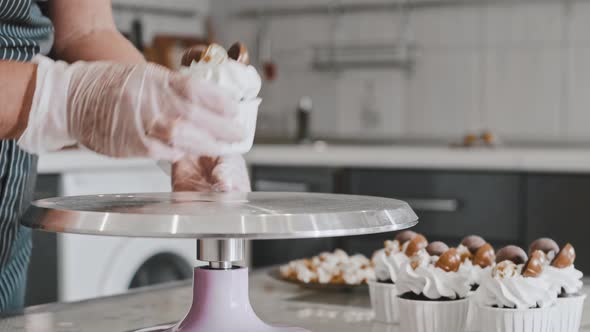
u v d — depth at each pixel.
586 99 3.30
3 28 0.98
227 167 0.91
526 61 3.39
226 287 0.75
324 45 3.75
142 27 3.63
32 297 2.28
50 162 2.35
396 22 3.61
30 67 0.72
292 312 0.95
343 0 3.70
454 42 3.50
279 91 3.85
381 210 0.69
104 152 0.70
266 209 0.66
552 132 3.35
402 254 0.94
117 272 2.42
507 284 0.80
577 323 0.84
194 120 0.67
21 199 1.10
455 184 2.76
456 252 0.87
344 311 0.96
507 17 3.41
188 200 0.75
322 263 1.13
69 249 2.33
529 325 0.79
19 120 0.71
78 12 1.14
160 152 0.68
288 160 3.04
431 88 3.55
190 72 0.74
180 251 2.62
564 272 0.84
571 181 2.61
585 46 3.29
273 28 3.85
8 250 1.09
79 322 0.87
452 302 0.83
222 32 3.94
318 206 0.70
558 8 3.33
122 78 0.68
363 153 2.91
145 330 0.80
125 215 0.63
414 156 2.82
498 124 3.44
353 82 3.71
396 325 0.89
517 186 2.67
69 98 0.70
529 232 2.66
